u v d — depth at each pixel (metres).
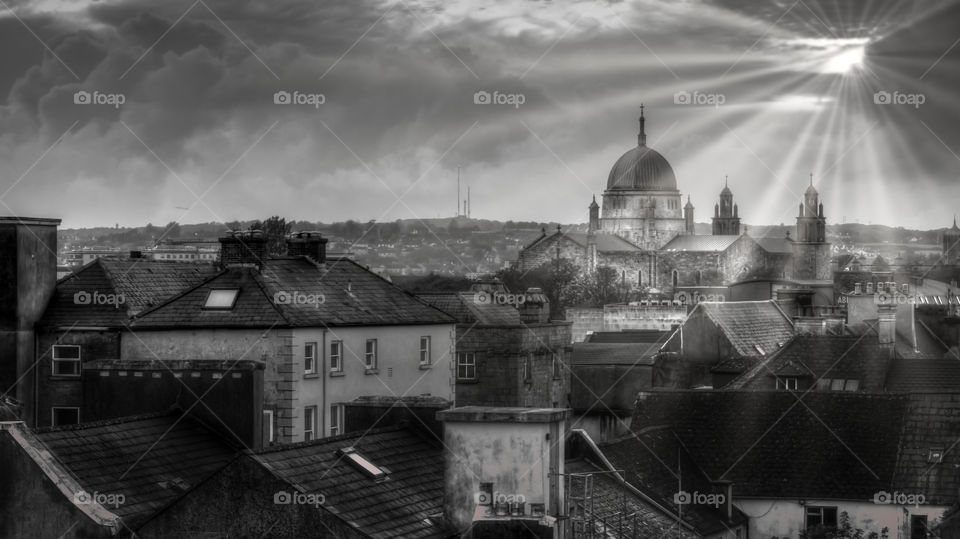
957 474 78.44
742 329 124.94
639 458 75.38
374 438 50.12
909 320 117.44
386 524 42.81
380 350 84.62
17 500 43.12
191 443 51.44
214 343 78.25
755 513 79.38
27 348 84.00
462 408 44.47
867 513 78.25
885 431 81.62
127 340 81.31
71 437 47.53
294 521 41.91
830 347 103.88
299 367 77.62
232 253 81.69
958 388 99.44
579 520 45.12
